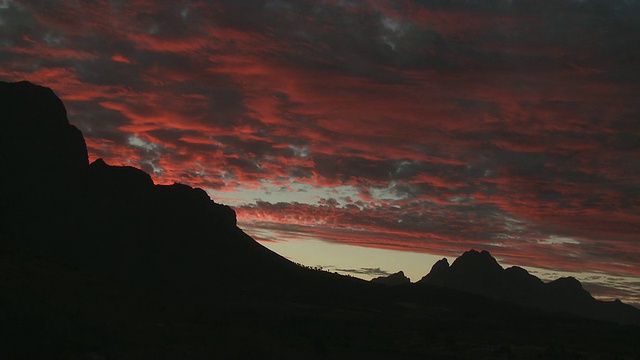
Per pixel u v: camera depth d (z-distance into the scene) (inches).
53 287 1681.8
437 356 2198.6
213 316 2183.8
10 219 4596.5
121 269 4736.7
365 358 2015.3
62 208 5049.2
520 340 3090.6
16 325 1364.4
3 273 1642.5
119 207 5497.1
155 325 1676.9
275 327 2753.4
